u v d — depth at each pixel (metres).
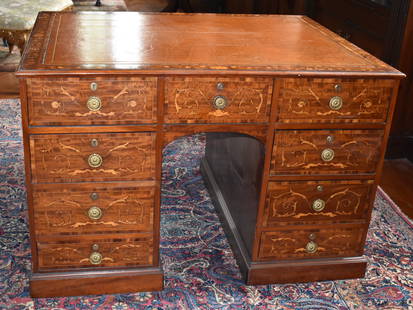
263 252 2.51
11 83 4.50
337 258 2.59
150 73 2.08
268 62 2.27
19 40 4.16
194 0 6.21
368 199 2.49
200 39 2.52
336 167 2.39
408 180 3.56
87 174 2.23
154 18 2.81
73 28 2.56
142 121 2.17
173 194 3.21
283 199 2.41
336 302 2.46
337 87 2.24
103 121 2.14
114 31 2.56
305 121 2.28
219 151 3.07
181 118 2.20
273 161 2.33
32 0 4.36
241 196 2.67
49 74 2.02
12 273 2.52
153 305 2.39
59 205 2.27
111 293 2.45
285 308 2.41
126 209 2.32
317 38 2.66
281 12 4.59
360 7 3.62
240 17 2.95
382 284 2.59
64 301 2.39
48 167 2.19
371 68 2.28
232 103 2.20
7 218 2.90
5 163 3.40
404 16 3.34
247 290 2.51
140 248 2.41
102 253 2.39
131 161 2.24
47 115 2.10
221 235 2.88
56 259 2.37
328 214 2.48
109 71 2.06
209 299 2.44
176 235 2.86
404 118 3.71
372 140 2.37
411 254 2.81
